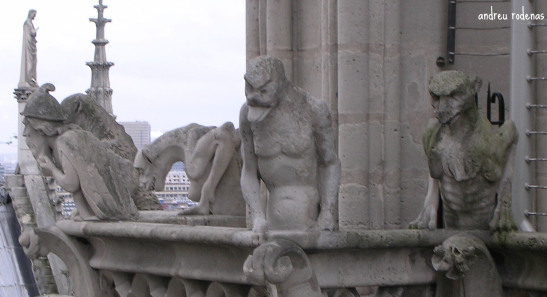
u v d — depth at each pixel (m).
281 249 13.34
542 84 15.83
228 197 18.11
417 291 14.48
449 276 14.01
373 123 16.61
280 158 13.86
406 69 16.70
